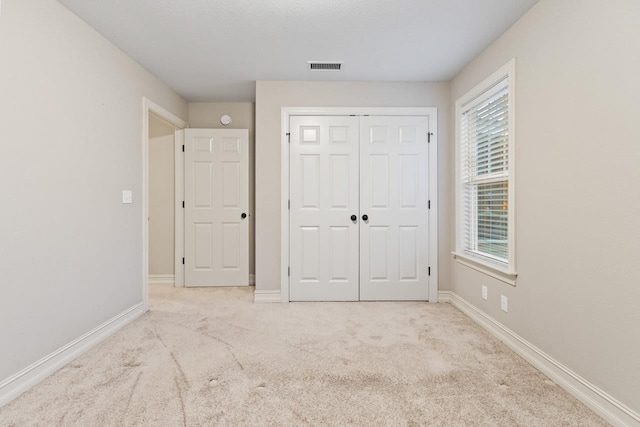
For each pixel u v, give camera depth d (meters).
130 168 2.80
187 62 2.93
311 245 3.45
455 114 3.25
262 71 3.14
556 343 1.87
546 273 1.95
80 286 2.21
